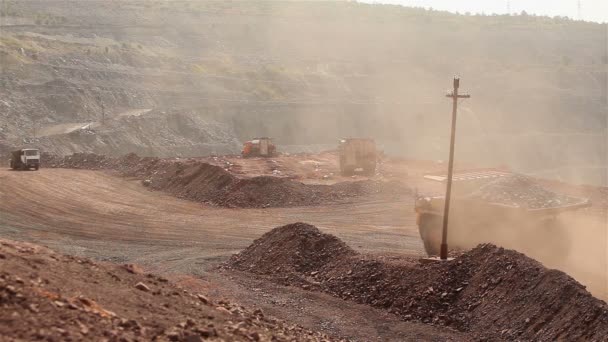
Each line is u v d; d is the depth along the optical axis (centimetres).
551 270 2359
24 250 1791
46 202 5425
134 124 13175
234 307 2084
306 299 2691
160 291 1828
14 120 12562
